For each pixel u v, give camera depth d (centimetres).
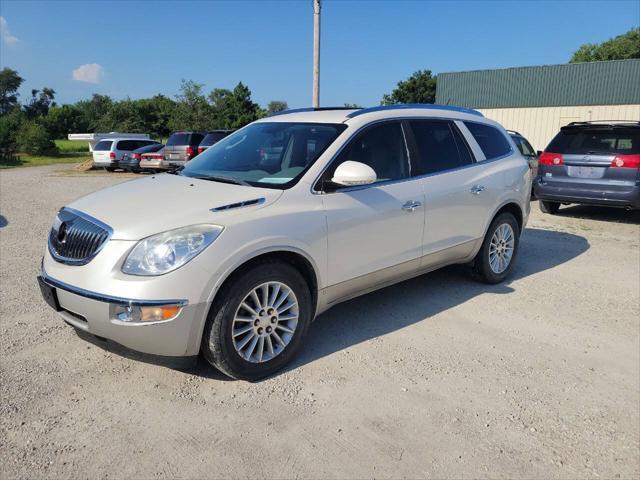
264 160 416
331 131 412
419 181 452
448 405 324
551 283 570
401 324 449
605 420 313
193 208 336
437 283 563
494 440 291
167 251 310
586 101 2636
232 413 312
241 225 332
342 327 441
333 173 389
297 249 357
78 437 287
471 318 465
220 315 324
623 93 2531
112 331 312
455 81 3036
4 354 378
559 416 316
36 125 4666
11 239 758
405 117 462
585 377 364
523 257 685
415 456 276
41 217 975
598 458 279
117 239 316
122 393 331
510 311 484
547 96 2741
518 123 2858
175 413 310
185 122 4300
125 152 2442
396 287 548
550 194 947
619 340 425
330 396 332
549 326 450
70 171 2611
